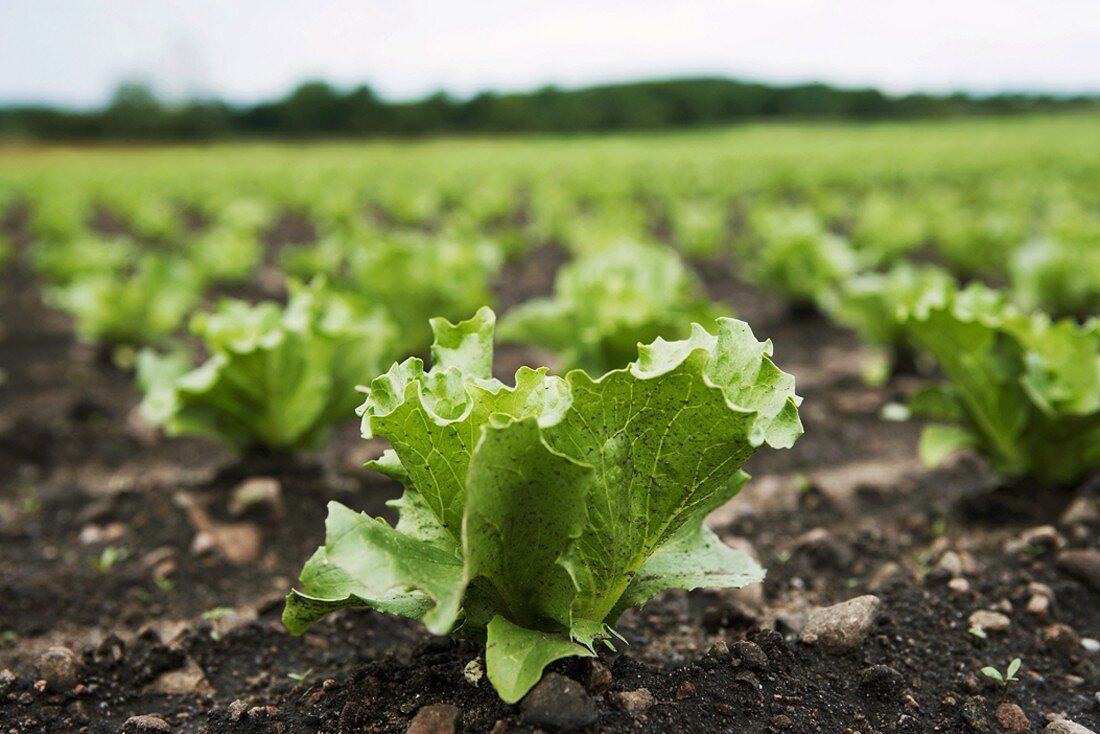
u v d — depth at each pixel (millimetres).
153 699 727
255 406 893
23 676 729
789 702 658
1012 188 3402
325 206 3225
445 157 6668
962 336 824
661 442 591
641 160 5602
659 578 637
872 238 2250
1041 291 1507
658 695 646
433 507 604
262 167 5863
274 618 792
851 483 1021
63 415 1243
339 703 669
